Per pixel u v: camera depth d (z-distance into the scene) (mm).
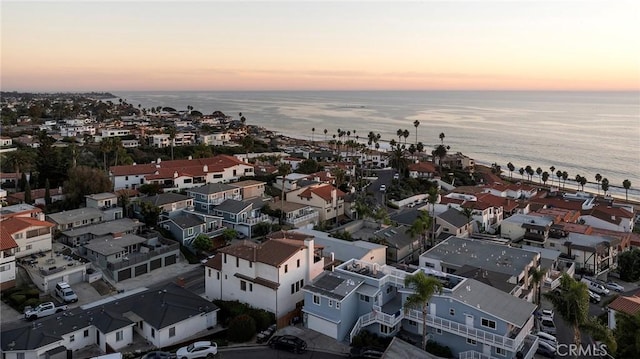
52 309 55188
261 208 95062
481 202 102375
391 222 92625
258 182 110688
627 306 55250
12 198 95250
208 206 94250
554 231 87625
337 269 57719
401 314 50969
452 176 164125
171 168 115062
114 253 68312
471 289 50594
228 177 120312
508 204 108688
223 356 47312
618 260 82500
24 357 43844
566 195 131375
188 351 46125
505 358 45375
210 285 60531
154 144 192000
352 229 88812
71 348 47156
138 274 68312
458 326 47250
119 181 108062
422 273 48219
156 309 51531
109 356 43781
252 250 57844
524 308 47906
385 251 73125
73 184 96062
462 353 47125
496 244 73250
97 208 87375
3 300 58156
